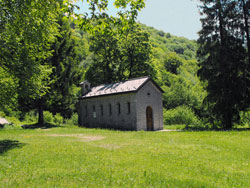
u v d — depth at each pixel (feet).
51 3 49.98
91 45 145.89
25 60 50.78
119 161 30.66
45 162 30.50
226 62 77.61
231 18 80.53
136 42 134.41
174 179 22.75
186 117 117.60
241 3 79.25
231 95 77.92
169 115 122.42
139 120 88.69
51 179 23.02
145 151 37.86
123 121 94.38
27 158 33.14
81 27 29.48
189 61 403.75
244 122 96.17
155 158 32.58
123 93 92.99
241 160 31.45
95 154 35.65
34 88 53.31
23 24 49.96
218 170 26.23
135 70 140.15
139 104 89.61
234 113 81.97
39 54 56.54
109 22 29.48
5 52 50.29
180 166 28.14
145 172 24.71
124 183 21.58
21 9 47.83
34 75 52.60
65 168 27.43
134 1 29.17
